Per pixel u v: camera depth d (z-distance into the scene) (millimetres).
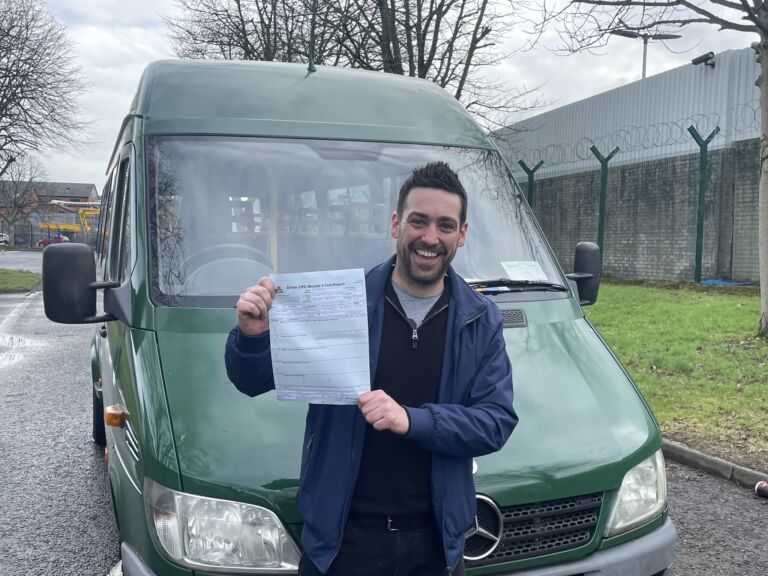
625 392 3256
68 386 8648
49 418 7176
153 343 3111
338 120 4145
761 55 8961
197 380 2887
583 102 20766
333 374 2029
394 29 14992
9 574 4020
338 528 2096
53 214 81438
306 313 2057
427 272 2125
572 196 21391
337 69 4566
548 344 3439
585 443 2844
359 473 2131
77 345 11812
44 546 4359
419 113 4395
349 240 3838
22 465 5785
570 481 2688
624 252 19047
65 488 5277
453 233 2125
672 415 6484
